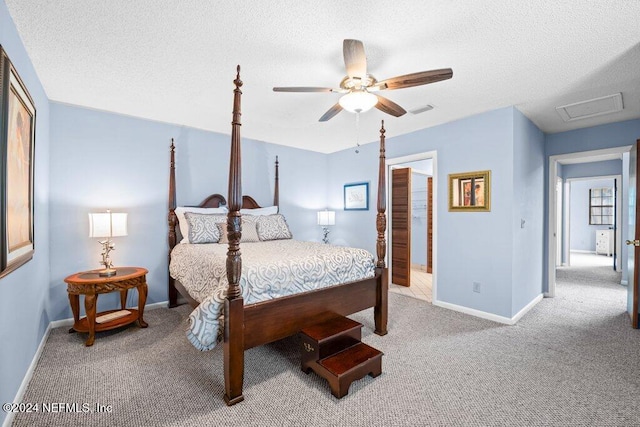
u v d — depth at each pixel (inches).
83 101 113.4
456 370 83.2
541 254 152.0
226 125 144.3
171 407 67.1
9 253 59.0
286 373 82.4
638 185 112.0
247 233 138.3
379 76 92.1
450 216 137.3
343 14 63.9
